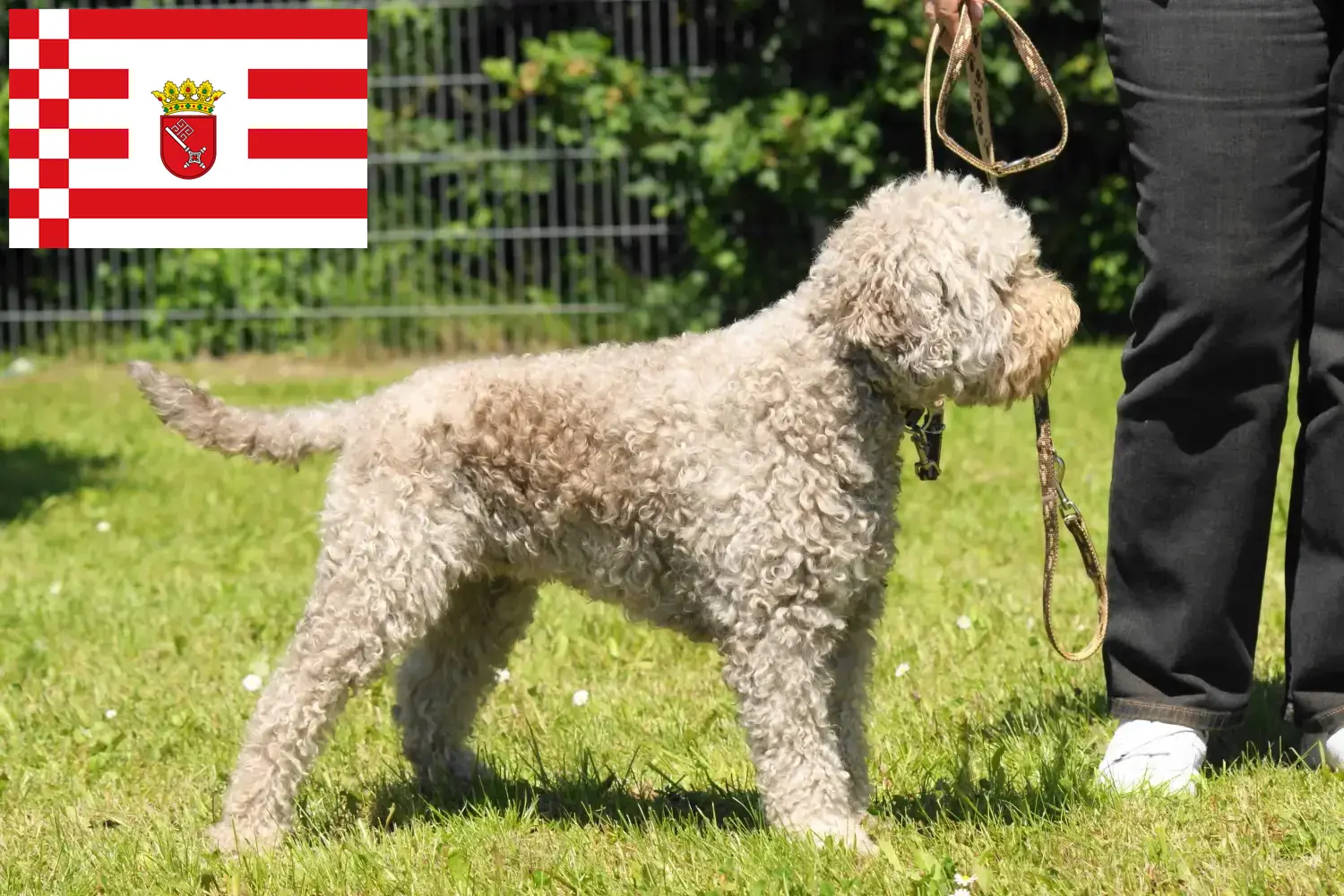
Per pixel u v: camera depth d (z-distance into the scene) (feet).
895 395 12.02
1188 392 12.67
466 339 49.96
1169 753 12.92
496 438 12.42
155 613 21.90
